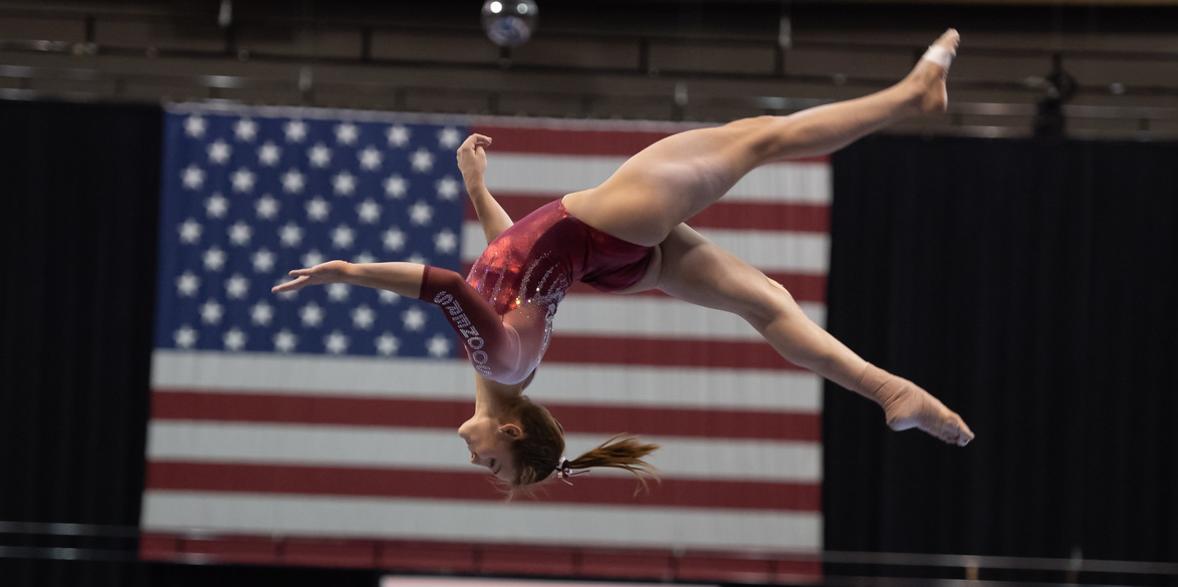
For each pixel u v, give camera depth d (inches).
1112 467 519.8
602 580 515.5
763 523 515.5
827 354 211.2
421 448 516.4
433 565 528.1
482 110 581.9
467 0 590.2
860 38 590.9
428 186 526.6
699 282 215.5
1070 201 529.3
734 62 589.9
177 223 521.3
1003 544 516.7
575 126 526.3
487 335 192.5
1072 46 585.3
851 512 519.2
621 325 520.7
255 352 517.3
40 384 513.3
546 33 589.0
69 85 573.0
